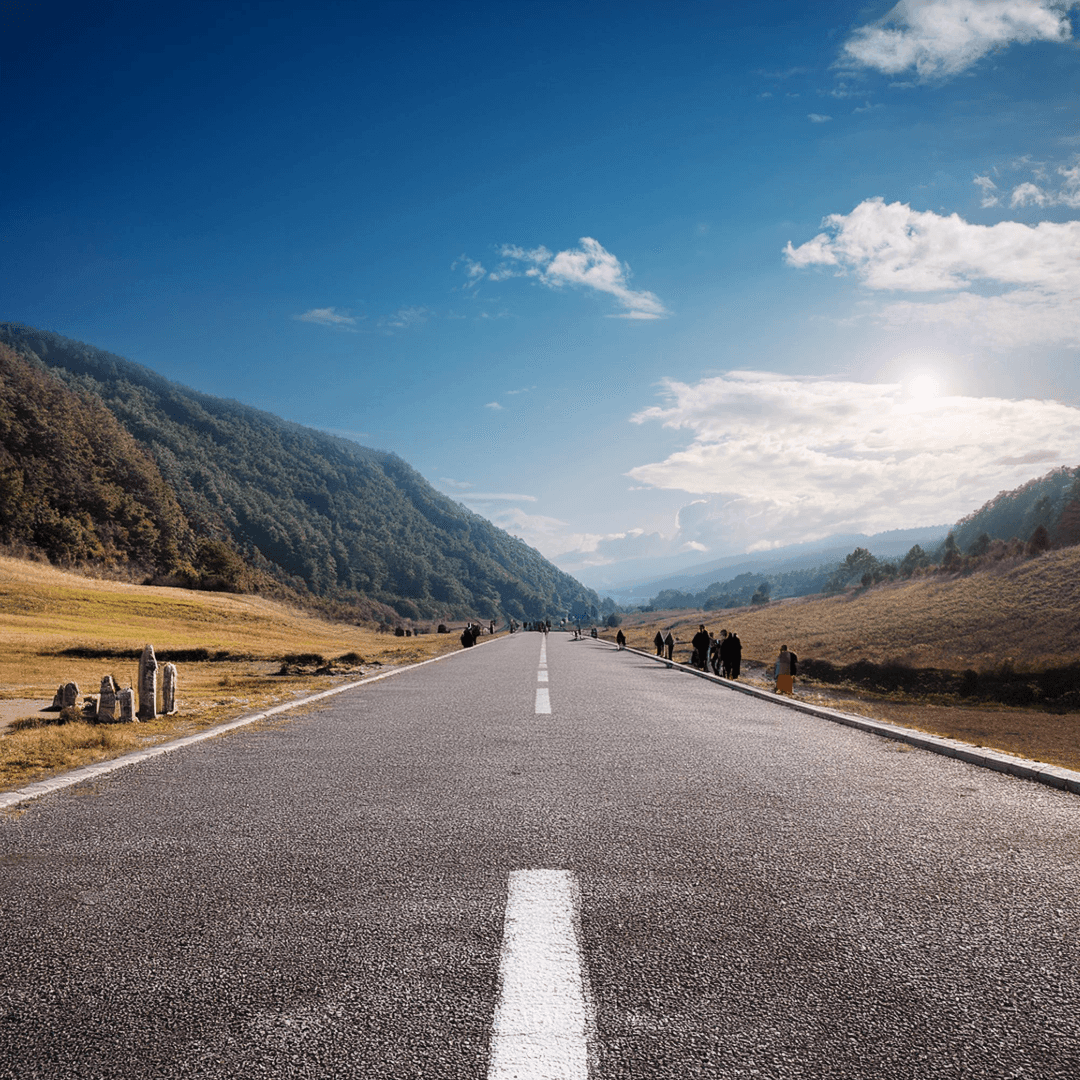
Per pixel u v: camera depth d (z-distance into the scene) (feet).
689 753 21.88
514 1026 6.73
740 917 9.35
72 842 12.86
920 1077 5.99
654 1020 6.84
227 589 430.61
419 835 13.19
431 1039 6.56
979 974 7.82
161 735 26.22
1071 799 16.05
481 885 10.55
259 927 9.09
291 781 17.92
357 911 9.59
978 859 11.76
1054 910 9.64
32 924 9.25
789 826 13.76
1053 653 149.07
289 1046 6.48
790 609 336.49
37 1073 6.13
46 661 94.89
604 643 174.29
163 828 13.74
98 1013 7.09
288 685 50.47
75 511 439.63
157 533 493.77
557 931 8.87
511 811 14.92
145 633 168.25
